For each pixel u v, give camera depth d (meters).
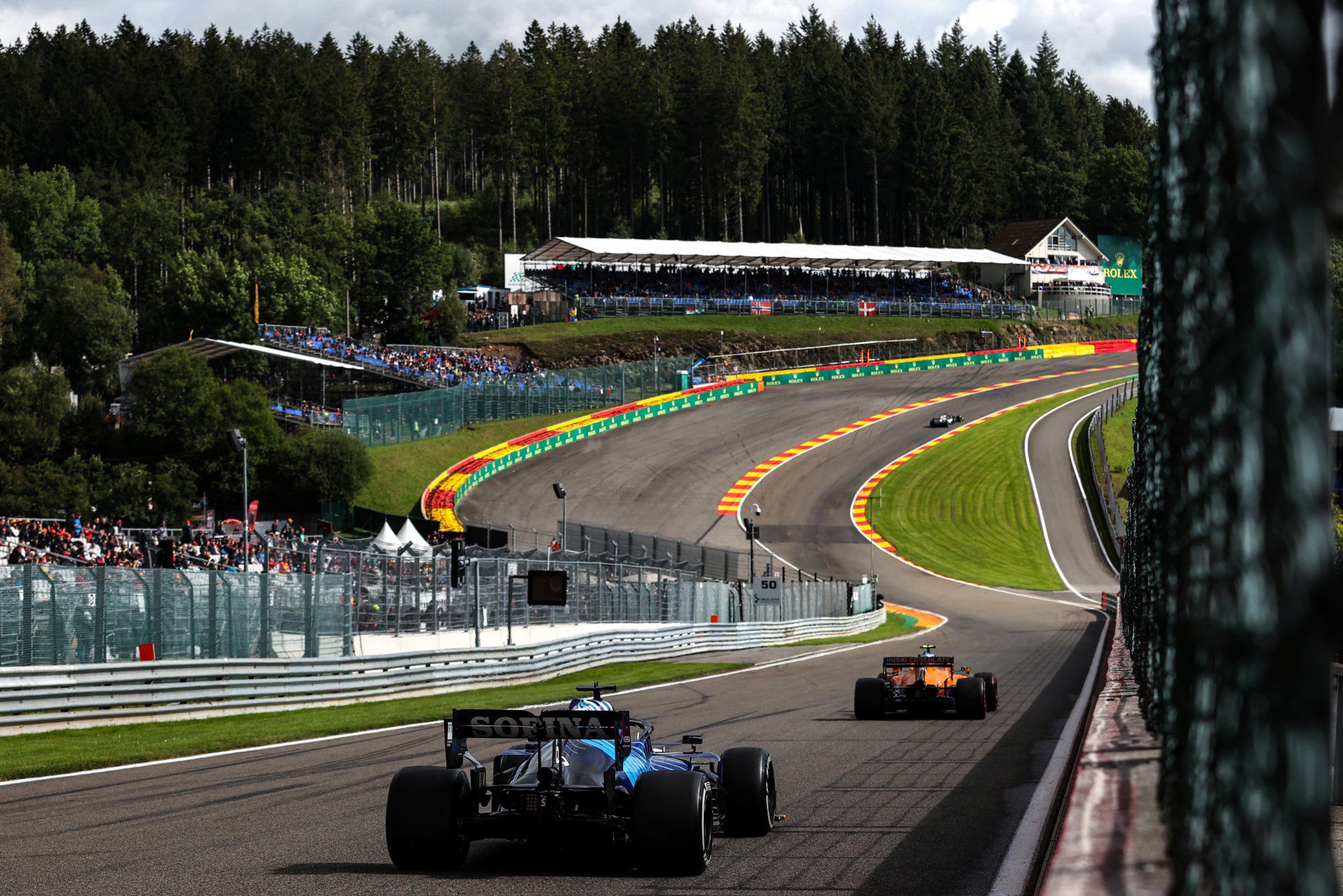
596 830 8.16
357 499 66.12
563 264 121.38
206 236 117.62
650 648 33.91
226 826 10.02
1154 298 4.87
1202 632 1.17
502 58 178.25
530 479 74.12
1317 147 0.75
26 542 32.25
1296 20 0.77
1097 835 2.31
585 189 164.50
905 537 68.50
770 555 63.06
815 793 11.48
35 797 11.69
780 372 104.06
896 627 48.97
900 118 161.62
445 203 177.12
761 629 40.88
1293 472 0.85
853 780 12.30
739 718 18.66
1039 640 39.31
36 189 108.94
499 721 8.30
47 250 106.75
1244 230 0.90
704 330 111.62
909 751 14.55
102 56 152.88
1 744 15.83
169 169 136.88
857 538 67.75
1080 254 142.25
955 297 128.38
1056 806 10.36
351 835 9.59
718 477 77.06
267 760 14.35
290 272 101.44
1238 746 0.98
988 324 124.75
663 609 40.88
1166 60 1.83
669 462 79.38
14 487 57.06
